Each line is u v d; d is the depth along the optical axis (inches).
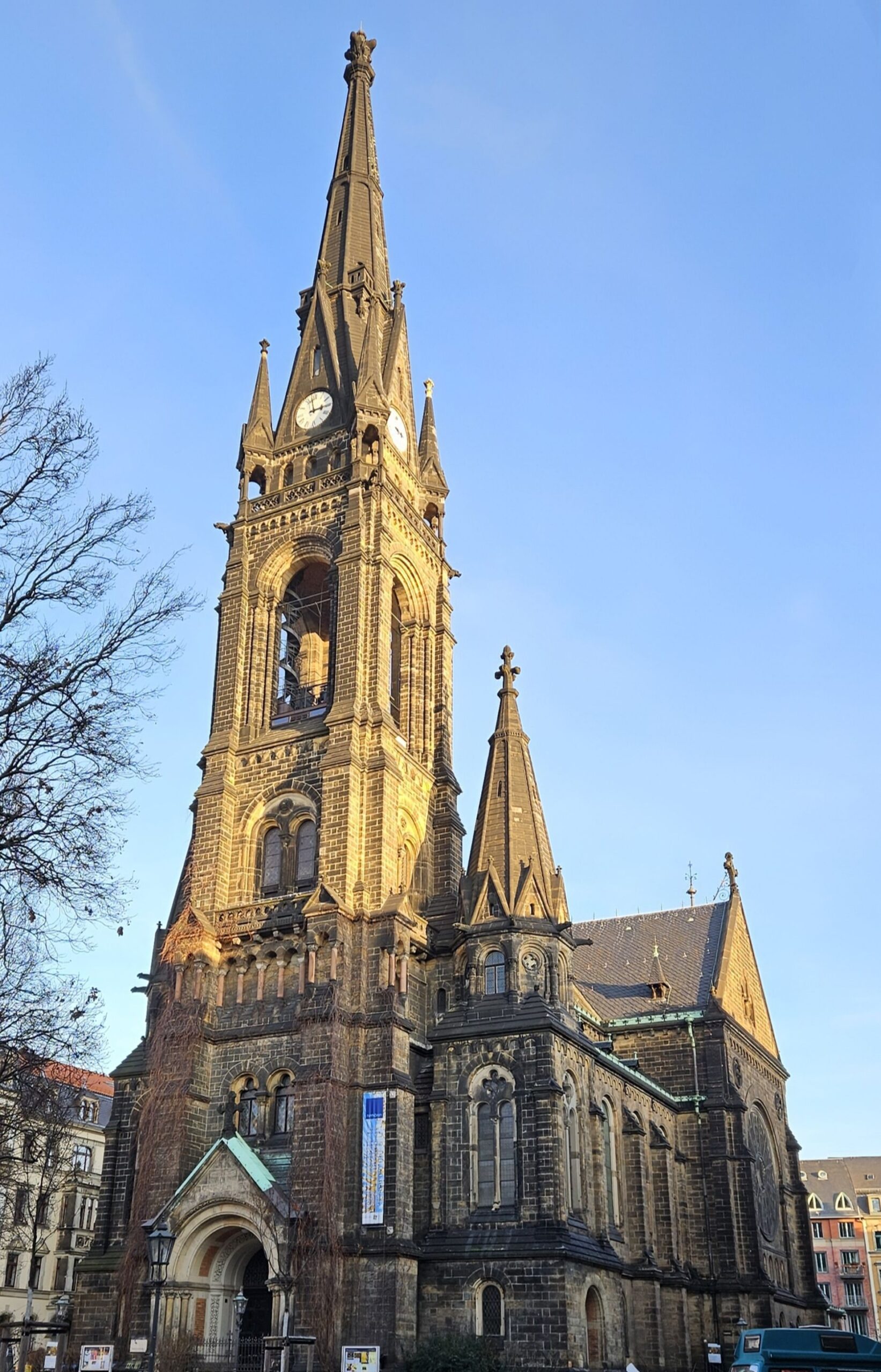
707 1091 3644.2
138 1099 3002.0
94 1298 2765.7
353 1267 2559.1
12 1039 1416.1
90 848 1323.8
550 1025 2723.9
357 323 3927.2
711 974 3964.1
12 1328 2935.5
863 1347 1911.9
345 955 2856.8
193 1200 2623.0
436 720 3548.2
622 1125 3152.1
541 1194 2591.0
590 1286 2623.0
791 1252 4023.1
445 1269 2593.5
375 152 4402.1
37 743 1289.4
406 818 3270.2
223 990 3016.7
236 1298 2559.1
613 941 4286.4
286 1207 2556.6
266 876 3184.1
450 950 3031.5
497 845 3065.9
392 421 3759.8
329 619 3636.8
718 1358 3107.8
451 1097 2775.6
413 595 3627.0
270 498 3639.3
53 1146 1592.0
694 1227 3467.0
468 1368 2363.4
